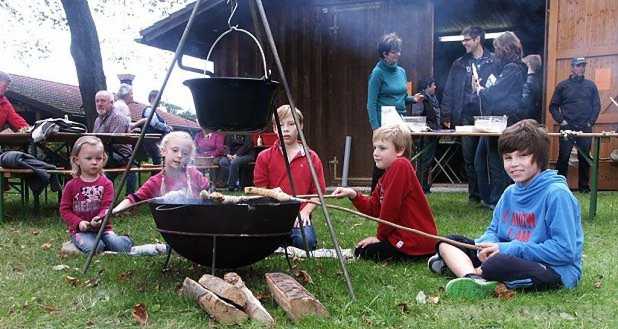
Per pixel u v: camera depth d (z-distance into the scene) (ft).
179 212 9.05
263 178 13.67
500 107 20.15
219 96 9.22
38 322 7.97
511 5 38.83
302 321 7.75
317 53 33.32
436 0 32.53
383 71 20.36
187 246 9.29
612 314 8.14
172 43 34.83
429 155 21.75
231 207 8.92
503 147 9.73
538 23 41.73
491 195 20.03
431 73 31.27
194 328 7.63
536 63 20.18
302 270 10.69
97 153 13.58
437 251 10.50
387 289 9.51
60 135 19.29
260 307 7.88
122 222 18.44
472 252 10.29
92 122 35.04
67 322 7.97
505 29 42.98
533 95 20.12
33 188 20.38
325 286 9.57
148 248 13.07
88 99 34.99
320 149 33.50
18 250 13.46
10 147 25.05
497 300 8.87
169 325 7.75
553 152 29.30
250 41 33.78
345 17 32.81
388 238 12.20
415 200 12.14
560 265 9.37
